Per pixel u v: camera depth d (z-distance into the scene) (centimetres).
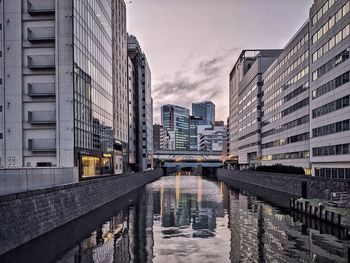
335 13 6200
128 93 11069
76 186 4162
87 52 5866
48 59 5219
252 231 3484
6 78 5216
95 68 6372
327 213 3772
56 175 4012
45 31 5231
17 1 5253
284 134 9781
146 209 5150
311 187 5656
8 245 2541
